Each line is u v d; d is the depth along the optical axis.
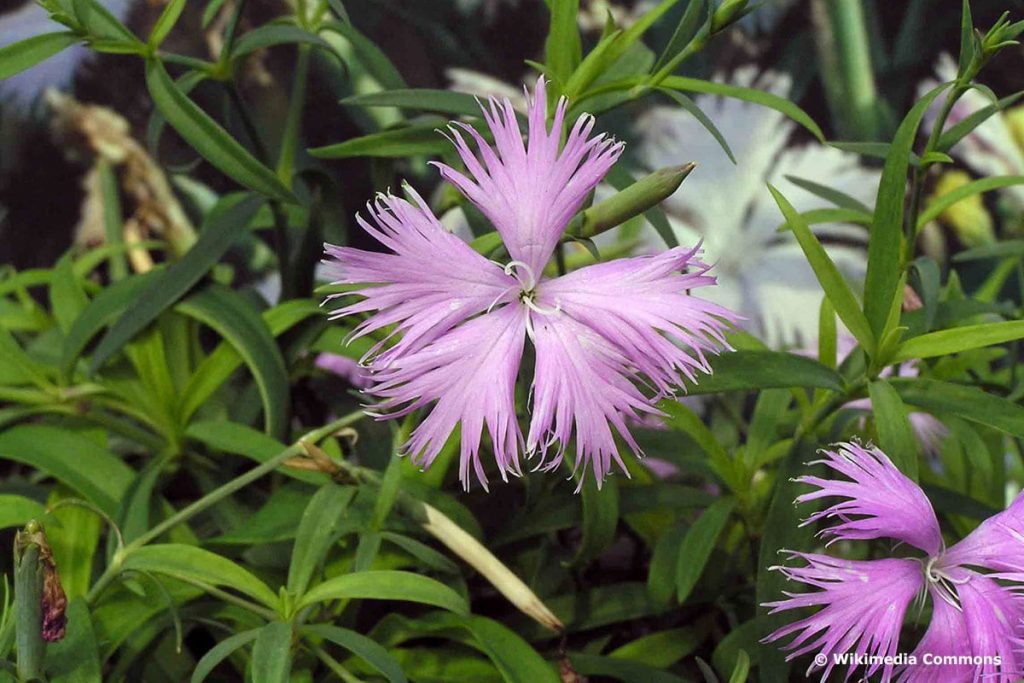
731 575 0.24
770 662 0.20
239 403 0.25
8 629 0.19
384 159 0.24
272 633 0.18
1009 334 0.19
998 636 0.18
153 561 0.19
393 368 0.17
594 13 0.30
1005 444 0.26
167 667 0.21
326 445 0.23
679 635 0.22
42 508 0.21
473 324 0.18
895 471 0.18
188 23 0.30
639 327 0.17
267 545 0.22
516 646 0.20
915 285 0.21
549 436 0.18
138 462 0.27
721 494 0.25
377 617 0.23
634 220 0.29
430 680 0.21
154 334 0.23
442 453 0.21
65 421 0.24
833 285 0.19
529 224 0.18
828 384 0.20
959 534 0.24
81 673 0.19
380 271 0.17
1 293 0.27
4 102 0.30
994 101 0.19
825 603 0.18
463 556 0.19
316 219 0.24
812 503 0.20
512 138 0.18
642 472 0.24
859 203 0.23
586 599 0.23
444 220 0.30
